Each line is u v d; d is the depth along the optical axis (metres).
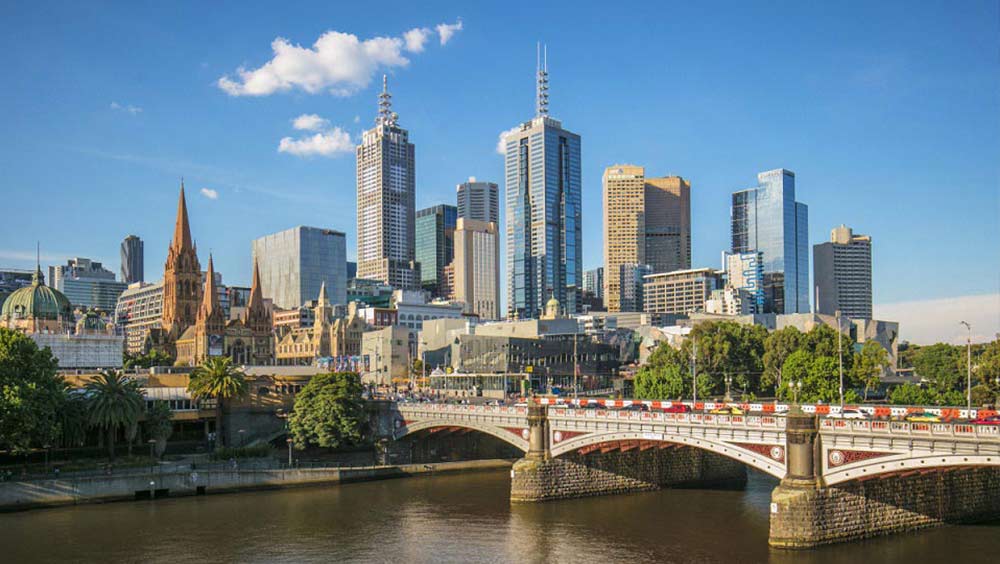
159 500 122.25
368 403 156.50
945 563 81.12
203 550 93.50
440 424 141.88
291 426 149.88
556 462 119.44
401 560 88.88
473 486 133.88
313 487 133.50
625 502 117.38
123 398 133.25
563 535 97.88
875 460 83.50
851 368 175.75
